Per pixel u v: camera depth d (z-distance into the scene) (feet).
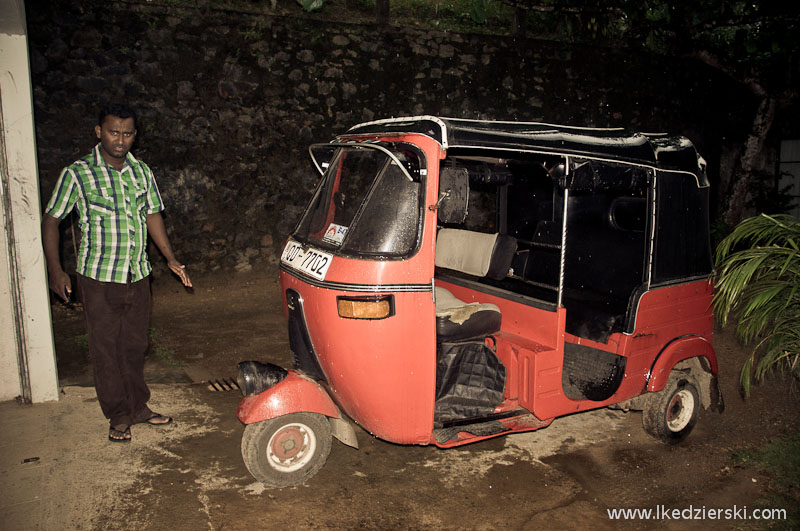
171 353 17.62
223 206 25.02
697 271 12.42
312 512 9.84
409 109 27.50
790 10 26.61
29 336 13.29
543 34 31.14
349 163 10.92
